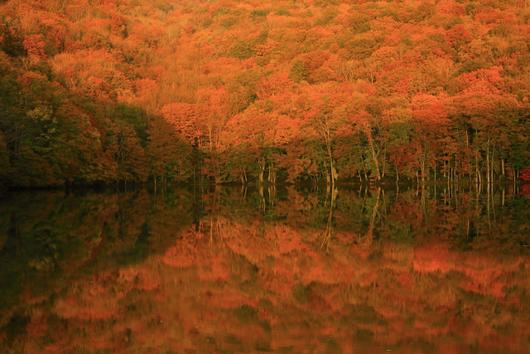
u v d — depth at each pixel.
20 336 14.45
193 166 91.06
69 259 24.44
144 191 78.56
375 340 14.16
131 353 13.41
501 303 17.41
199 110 92.75
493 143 70.69
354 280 20.88
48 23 123.50
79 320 16.02
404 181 83.06
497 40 97.31
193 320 16.25
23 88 64.25
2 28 93.56
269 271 22.84
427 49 102.19
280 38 139.12
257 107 90.88
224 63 140.25
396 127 76.00
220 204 56.72
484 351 13.20
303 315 16.64
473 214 41.88
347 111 78.88
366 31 124.75
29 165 63.03
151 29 172.38
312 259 25.22
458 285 19.77
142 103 98.75
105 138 79.50
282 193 74.44
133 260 24.80
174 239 31.12
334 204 55.38
